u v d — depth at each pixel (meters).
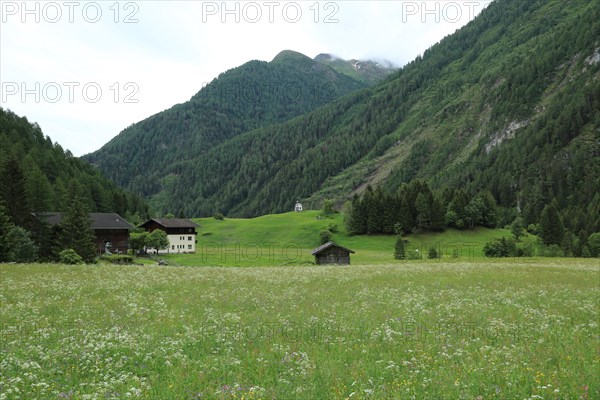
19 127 185.00
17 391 10.30
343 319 20.47
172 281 37.66
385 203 150.50
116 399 9.89
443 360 13.46
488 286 34.97
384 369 12.45
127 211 165.12
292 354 14.02
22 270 43.41
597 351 13.97
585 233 151.62
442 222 150.12
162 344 15.38
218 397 10.41
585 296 28.80
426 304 25.72
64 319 20.06
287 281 38.88
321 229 158.88
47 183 117.38
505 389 10.62
